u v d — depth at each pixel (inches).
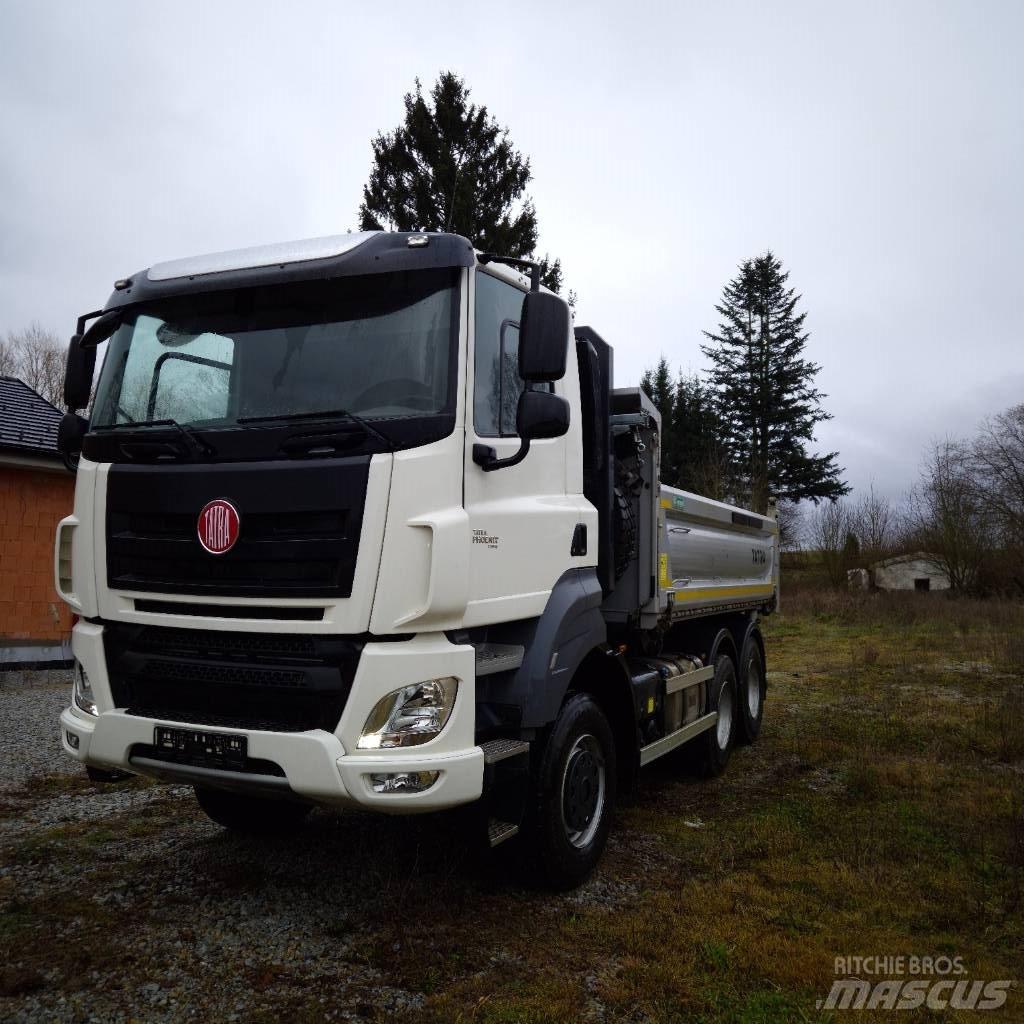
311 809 213.6
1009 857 183.9
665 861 185.9
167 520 143.5
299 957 136.5
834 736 314.7
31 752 270.7
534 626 159.2
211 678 138.3
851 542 1354.6
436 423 134.8
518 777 150.5
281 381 145.2
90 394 169.3
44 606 465.4
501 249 966.4
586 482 195.3
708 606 269.0
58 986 126.2
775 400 1924.2
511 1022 119.2
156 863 176.7
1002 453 1199.6
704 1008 124.8
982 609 895.7
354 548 128.6
